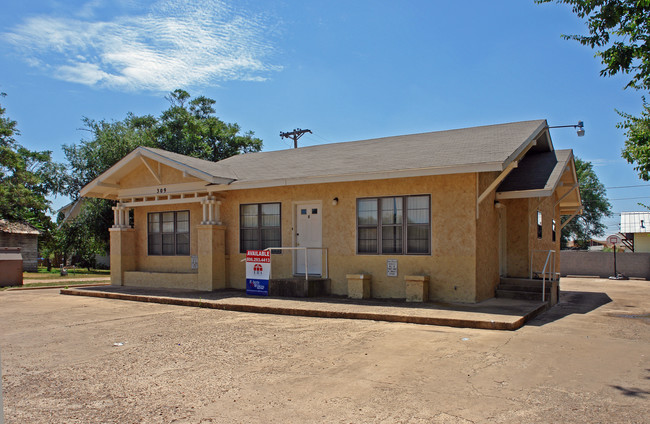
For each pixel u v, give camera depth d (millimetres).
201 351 7441
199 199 15375
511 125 14984
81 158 32406
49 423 4652
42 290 18078
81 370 6500
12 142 29781
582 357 6703
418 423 4469
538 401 4988
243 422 4598
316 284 13039
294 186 14281
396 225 12617
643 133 11297
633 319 9938
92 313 11648
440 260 11883
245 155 19922
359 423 4500
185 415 4805
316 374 6086
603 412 4668
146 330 9273
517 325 8836
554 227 17719
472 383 5602
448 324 9133
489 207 12453
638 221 30141
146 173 16844
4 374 6344
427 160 12000
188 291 14922
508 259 13961
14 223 32094
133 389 5660
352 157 14664
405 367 6301
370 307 10867
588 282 21094
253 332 8867
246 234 15227
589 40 8234
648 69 7984
